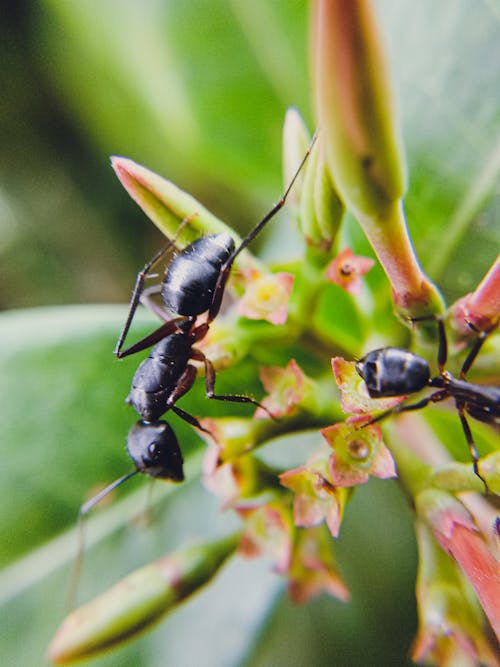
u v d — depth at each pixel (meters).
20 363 0.05
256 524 0.05
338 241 0.05
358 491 0.06
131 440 0.05
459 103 0.05
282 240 0.06
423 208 0.05
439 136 0.05
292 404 0.05
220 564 0.05
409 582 0.06
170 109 0.06
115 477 0.05
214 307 0.05
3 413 0.05
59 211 0.07
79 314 0.05
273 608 0.05
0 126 0.06
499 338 0.05
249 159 0.06
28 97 0.06
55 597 0.05
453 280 0.05
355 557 0.06
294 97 0.06
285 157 0.05
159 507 0.05
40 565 0.05
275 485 0.05
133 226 0.07
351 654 0.06
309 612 0.06
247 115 0.06
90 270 0.07
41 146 0.07
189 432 0.05
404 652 0.06
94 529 0.05
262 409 0.05
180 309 0.05
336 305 0.05
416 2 0.05
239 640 0.05
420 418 0.05
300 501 0.05
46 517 0.05
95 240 0.07
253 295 0.05
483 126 0.05
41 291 0.07
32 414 0.05
